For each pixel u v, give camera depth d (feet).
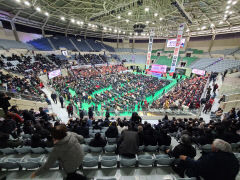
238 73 72.28
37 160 14.06
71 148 6.68
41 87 62.03
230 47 112.06
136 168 13.82
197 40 136.77
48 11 83.25
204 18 99.55
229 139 17.01
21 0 61.82
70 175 6.98
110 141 19.89
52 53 112.98
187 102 49.55
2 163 12.78
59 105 47.39
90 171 13.37
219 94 54.19
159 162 13.84
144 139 16.75
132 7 76.23
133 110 52.65
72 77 87.35
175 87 79.05
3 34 85.92
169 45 147.64
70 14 87.71
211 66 110.63
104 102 59.47
